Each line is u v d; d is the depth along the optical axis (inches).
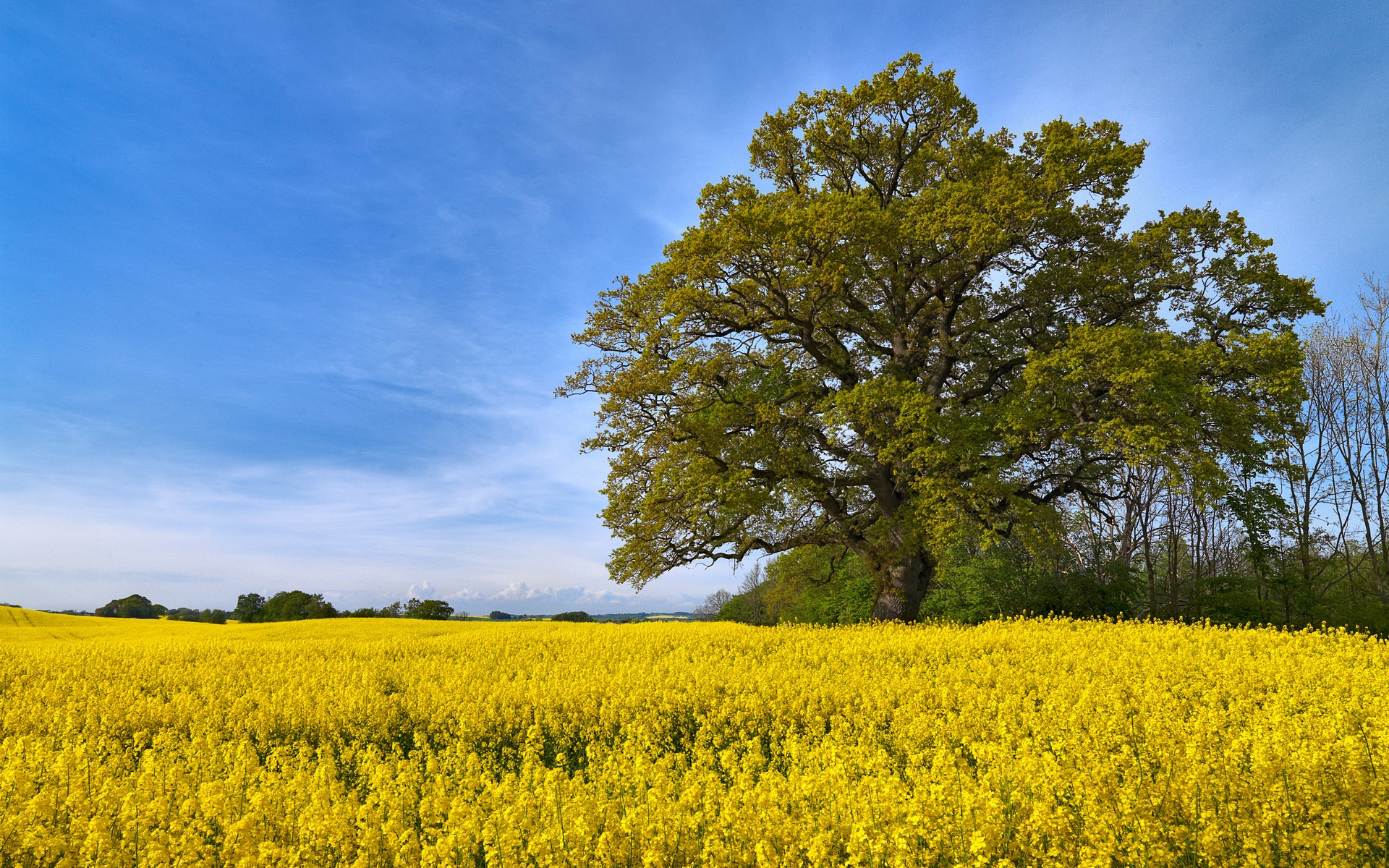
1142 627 585.6
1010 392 776.3
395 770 223.8
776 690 346.0
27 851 167.9
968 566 1040.8
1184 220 706.8
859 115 844.6
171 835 176.4
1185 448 639.1
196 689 452.8
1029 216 692.7
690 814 169.2
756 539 831.7
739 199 761.0
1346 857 152.8
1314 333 1095.0
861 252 739.4
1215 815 159.0
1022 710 280.1
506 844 156.9
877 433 703.1
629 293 789.9
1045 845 156.1
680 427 772.6
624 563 770.2
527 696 354.3
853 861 137.3
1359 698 301.0
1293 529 948.0
